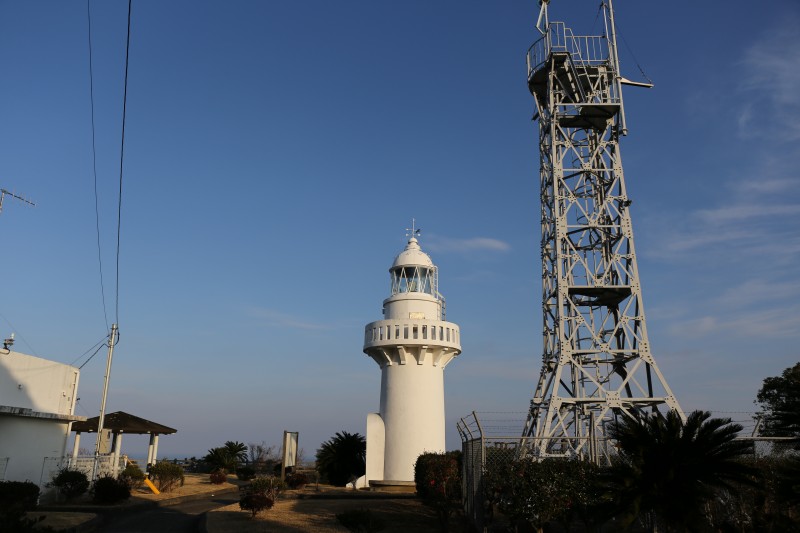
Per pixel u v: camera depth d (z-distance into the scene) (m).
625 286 35.84
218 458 71.19
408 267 54.78
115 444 52.50
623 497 16.80
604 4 41.03
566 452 30.22
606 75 39.69
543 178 40.69
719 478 16.98
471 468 24.91
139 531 27.95
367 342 52.09
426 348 50.78
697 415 17.22
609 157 39.03
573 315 35.66
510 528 22.92
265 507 30.00
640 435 17.03
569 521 21.34
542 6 41.25
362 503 34.41
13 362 34.06
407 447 49.22
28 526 17.02
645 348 35.06
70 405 40.41
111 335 45.06
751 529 18.97
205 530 26.52
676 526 16.52
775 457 20.83
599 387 34.06
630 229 37.03
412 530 26.05
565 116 39.00
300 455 74.31
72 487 36.72
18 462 34.06
